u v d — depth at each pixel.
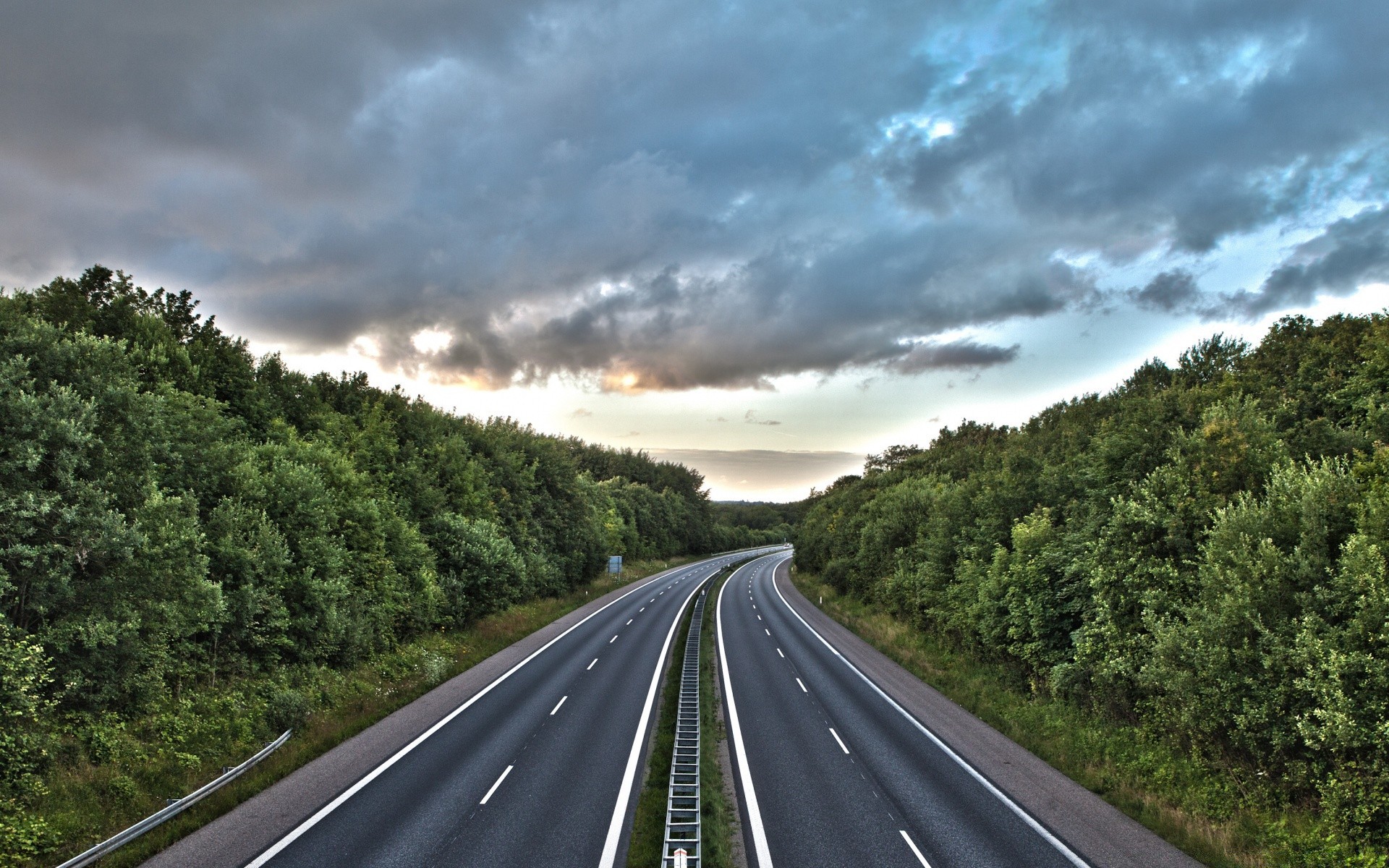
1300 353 26.86
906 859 12.34
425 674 25.50
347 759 16.88
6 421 14.91
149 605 16.33
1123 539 20.06
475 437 51.16
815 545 79.88
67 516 14.65
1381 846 11.96
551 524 57.59
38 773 13.16
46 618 14.89
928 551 37.41
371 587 27.97
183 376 26.95
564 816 13.70
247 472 23.27
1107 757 17.72
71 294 25.62
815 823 13.85
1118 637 19.42
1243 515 16.16
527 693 23.97
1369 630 13.07
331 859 11.65
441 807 14.02
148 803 13.28
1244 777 14.95
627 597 60.97
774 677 27.88
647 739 19.12
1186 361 36.53
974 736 20.19
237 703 18.53
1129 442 23.70
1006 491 31.86
